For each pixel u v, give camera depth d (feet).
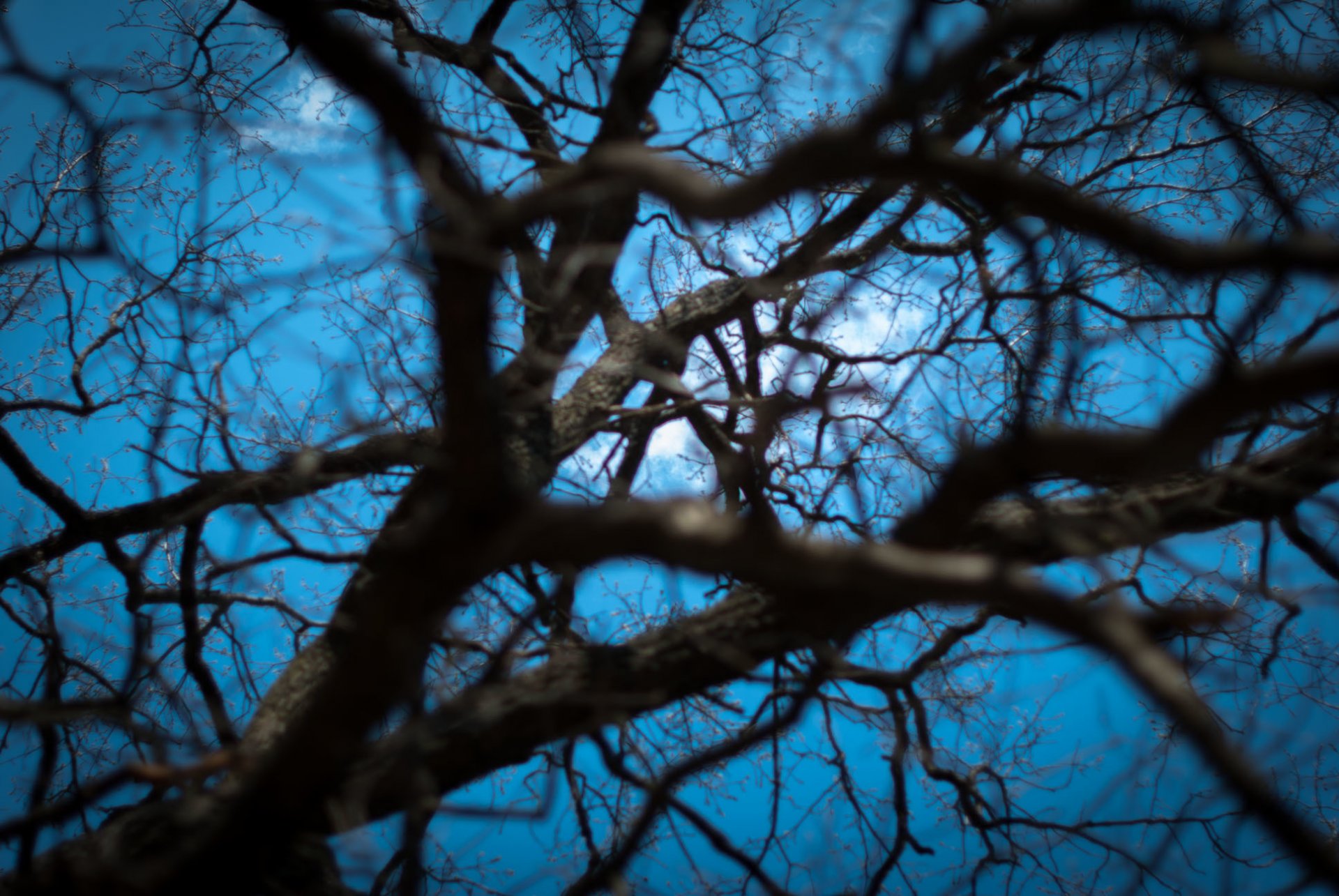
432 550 8.97
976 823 16.81
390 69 8.63
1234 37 13.89
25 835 11.96
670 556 7.95
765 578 8.07
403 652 9.73
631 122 14.75
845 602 12.48
